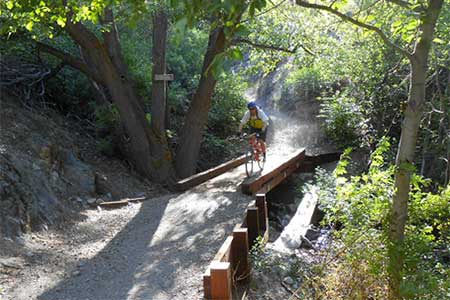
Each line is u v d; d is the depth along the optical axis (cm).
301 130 1852
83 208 970
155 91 1352
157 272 632
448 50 855
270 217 1241
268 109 2166
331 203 556
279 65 2323
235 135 1895
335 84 1878
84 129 1423
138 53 1767
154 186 1312
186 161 1395
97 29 1239
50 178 966
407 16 497
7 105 1152
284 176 1320
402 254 458
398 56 1182
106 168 1255
